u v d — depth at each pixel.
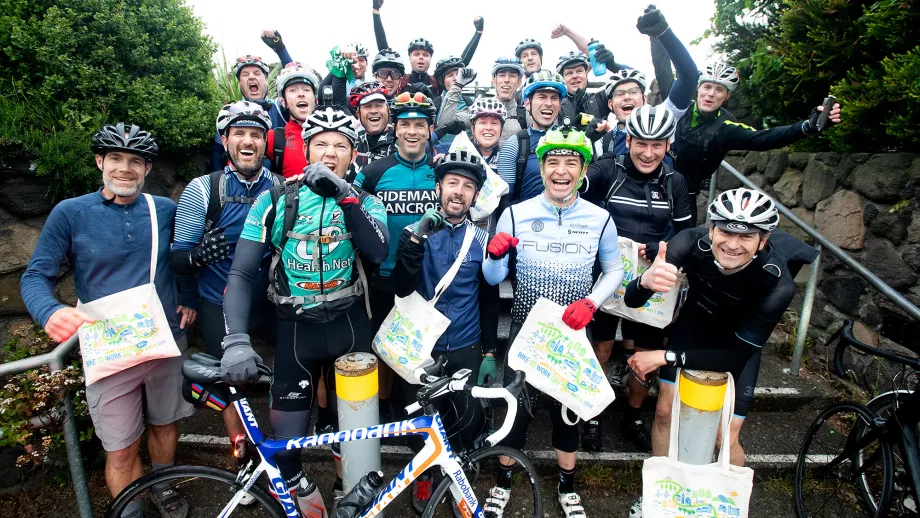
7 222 2.57
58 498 2.59
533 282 2.29
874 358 3.09
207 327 2.34
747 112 4.57
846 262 3.02
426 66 4.59
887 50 2.95
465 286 2.28
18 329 2.61
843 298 3.33
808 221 3.66
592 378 2.12
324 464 2.84
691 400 1.93
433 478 2.58
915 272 2.83
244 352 1.74
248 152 2.25
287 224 1.93
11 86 2.65
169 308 2.28
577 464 2.80
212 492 2.63
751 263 2.04
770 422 3.15
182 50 3.48
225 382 1.80
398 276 2.04
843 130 3.14
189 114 3.31
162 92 3.19
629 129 2.47
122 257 2.12
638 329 2.82
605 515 2.58
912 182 2.84
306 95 3.06
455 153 2.10
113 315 2.07
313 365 2.16
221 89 4.55
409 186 2.55
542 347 2.18
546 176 2.23
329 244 1.96
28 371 2.24
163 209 2.26
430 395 1.92
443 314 2.25
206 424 3.04
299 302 2.01
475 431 2.33
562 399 2.15
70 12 2.81
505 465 2.46
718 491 1.88
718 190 4.79
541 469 2.78
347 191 1.79
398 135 2.53
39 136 2.59
